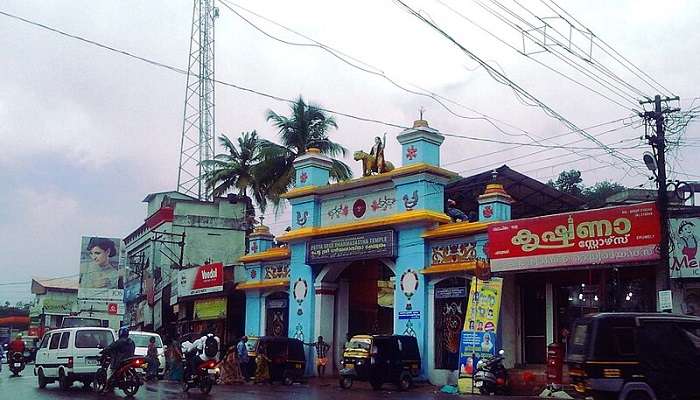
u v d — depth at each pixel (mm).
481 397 17703
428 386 21906
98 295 63875
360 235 25047
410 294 23469
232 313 33000
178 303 37125
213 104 51469
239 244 47938
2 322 84750
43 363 21031
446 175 24203
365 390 20797
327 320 26578
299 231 27281
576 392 12867
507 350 20906
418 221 23391
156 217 48344
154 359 25281
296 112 41469
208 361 19016
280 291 29281
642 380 12398
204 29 51000
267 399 16906
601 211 18500
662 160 18453
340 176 40875
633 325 12656
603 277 18453
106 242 70688
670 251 17484
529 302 21641
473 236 22094
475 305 20781
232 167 44188
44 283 82250
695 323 12875
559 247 19141
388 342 21250
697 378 12555
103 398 17219
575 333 13297
